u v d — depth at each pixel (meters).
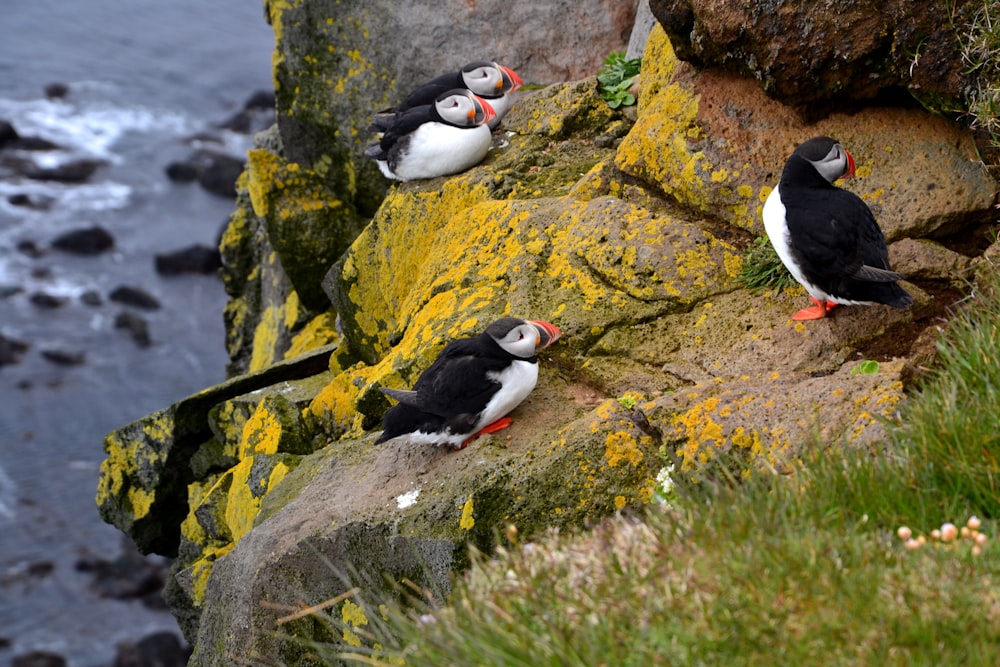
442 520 6.98
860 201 7.10
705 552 4.88
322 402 9.69
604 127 11.21
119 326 27.77
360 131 13.61
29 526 22.33
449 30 13.23
